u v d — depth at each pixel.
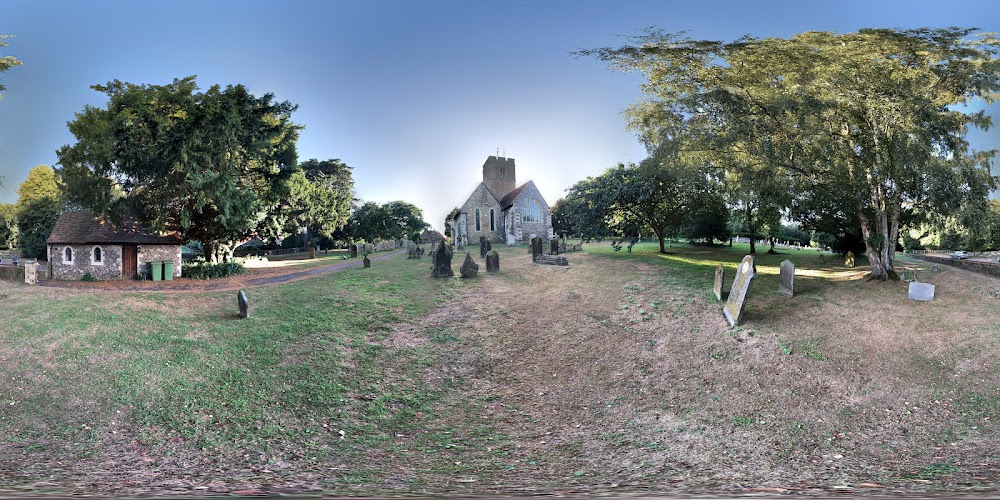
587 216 38.44
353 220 77.31
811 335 15.29
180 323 18.58
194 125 31.31
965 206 20.20
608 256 35.25
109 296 23.20
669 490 7.10
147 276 32.38
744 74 23.28
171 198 32.84
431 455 9.97
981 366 12.30
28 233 53.94
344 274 30.45
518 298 22.91
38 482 7.52
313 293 24.09
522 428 11.66
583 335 17.75
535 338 17.97
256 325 18.41
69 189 30.53
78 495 6.74
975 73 19.50
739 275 17.97
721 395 12.40
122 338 16.44
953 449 8.85
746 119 22.66
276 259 54.47
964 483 6.95
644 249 41.47
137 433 10.53
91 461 9.02
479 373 15.46
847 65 20.20
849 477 7.66
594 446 10.32
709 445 9.91
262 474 8.49
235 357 15.20
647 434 10.79
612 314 19.62
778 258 34.69
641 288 23.11
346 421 11.91
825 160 21.84
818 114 20.73
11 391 12.35
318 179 77.38
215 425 11.07
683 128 27.41
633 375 14.23
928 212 22.83
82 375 13.38
